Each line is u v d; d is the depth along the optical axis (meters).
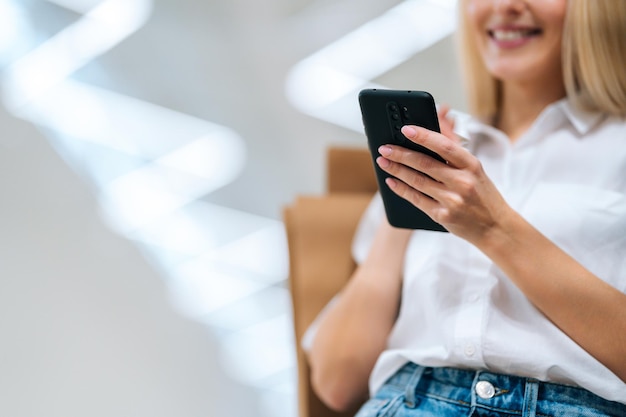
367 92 1.14
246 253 3.79
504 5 1.39
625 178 1.28
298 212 1.75
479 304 1.28
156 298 3.77
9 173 3.68
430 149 1.11
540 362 1.20
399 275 1.49
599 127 1.35
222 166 3.71
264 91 3.62
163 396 3.68
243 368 3.78
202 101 3.65
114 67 3.62
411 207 1.23
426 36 3.39
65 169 3.72
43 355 3.62
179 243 3.79
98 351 3.66
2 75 3.62
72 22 3.57
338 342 1.50
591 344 1.19
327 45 3.52
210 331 3.80
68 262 3.70
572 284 1.18
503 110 1.52
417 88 3.45
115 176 3.75
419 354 1.31
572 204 1.28
